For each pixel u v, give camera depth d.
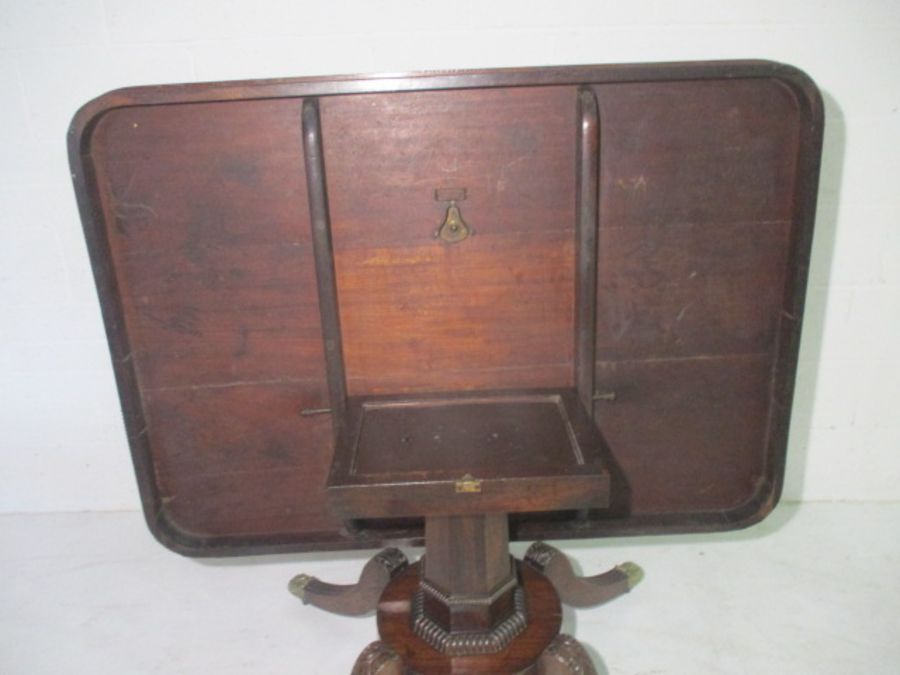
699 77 1.22
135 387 1.39
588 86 1.24
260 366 1.40
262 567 1.75
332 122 1.25
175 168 1.28
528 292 1.35
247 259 1.33
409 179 1.29
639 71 1.21
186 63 1.50
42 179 1.60
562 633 1.41
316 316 1.37
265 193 1.29
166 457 1.46
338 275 1.33
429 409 1.34
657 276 1.35
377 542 1.51
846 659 1.43
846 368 1.75
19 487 1.90
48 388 1.79
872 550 1.72
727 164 1.29
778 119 1.27
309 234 1.32
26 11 1.47
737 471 1.50
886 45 1.49
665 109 1.26
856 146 1.56
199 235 1.31
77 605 1.64
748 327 1.39
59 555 1.79
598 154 1.26
